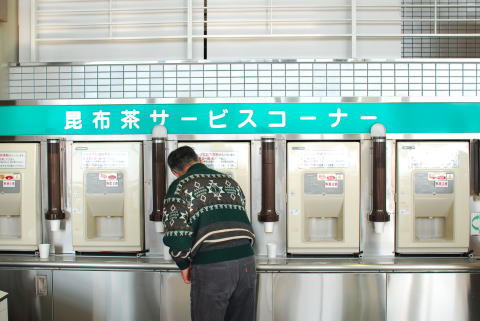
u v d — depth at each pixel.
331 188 3.66
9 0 4.01
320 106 3.75
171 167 3.10
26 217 3.80
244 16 4.02
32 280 3.59
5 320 2.85
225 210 2.90
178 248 2.79
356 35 3.90
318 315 3.46
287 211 3.71
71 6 4.10
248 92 3.90
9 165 3.81
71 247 3.85
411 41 4.47
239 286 2.89
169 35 4.04
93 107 3.84
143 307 3.52
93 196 3.74
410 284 3.45
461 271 3.45
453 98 3.73
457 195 3.66
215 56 4.01
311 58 3.92
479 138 3.71
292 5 3.98
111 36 3.99
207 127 3.79
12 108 3.88
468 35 3.85
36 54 4.07
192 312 2.89
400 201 3.68
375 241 3.75
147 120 3.80
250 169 3.77
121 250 3.78
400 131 3.74
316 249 3.69
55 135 3.86
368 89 3.87
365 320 3.45
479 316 3.46
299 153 3.66
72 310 3.56
